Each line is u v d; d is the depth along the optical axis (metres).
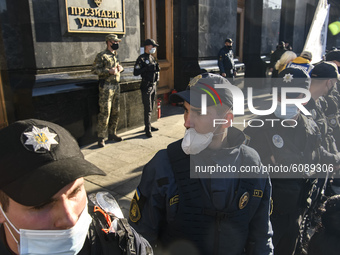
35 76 4.23
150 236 1.31
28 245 0.73
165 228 1.31
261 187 1.28
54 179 0.68
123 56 5.54
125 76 5.43
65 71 4.62
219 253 1.23
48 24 4.30
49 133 0.73
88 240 0.84
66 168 0.71
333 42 18.28
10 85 4.34
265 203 1.34
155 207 1.25
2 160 0.68
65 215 0.73
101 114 4.71
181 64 7.95
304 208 1.91
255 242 1.38
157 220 1.28
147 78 5.07
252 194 1.26
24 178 0.67
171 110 7.46
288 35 12.20
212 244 1.23
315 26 3.73
